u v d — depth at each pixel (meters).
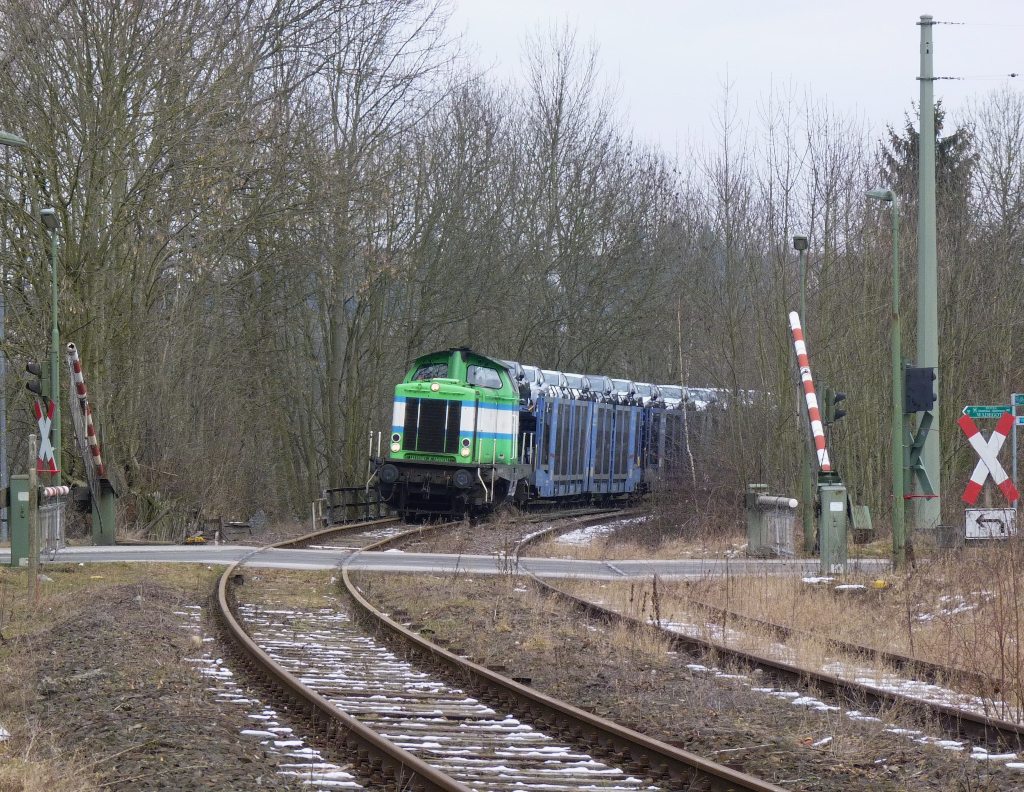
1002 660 30.81
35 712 26.53
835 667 34.53
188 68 84.31
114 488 71.38
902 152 129.00
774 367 95.88
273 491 124.69
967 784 21.45
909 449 61.16
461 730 25.88
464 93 124.75
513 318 139.75
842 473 92.69
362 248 99.94
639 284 146.88
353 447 121.75
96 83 82.69
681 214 149.25
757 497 68.44
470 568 59.31
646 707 28.91
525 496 98.06
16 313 85.62
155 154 82.88
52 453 59.22
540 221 140.00
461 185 122.25
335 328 118.81
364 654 35.94
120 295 86.06
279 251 98.06
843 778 22.75
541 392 98.69
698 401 123.06
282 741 24.31
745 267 103.75
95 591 45.84
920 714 27.36
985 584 44.88
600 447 111.44
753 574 54.59
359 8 103.88
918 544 61.25
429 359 93.69
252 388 117.44
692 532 83.12
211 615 42.91
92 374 84.56
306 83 105.50
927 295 63.66
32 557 44.47
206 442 104.50
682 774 21.94
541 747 24.45
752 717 27.98
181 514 94.06
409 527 87.12
